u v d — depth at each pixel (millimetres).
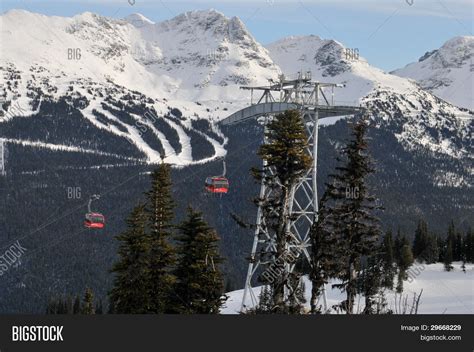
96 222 103688
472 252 190125
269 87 73500
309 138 66375
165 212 71438
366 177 59438
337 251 58312
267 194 60531
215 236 69500
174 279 68812
